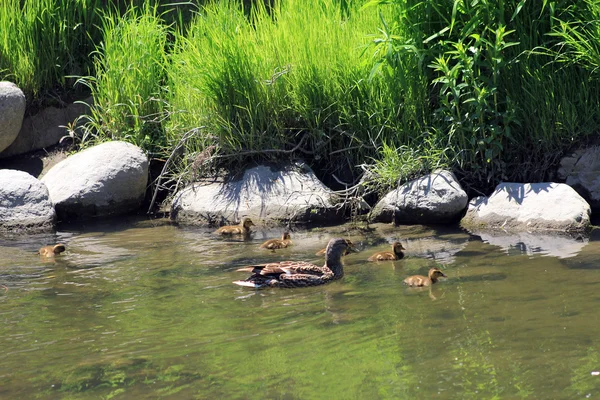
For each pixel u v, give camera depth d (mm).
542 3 12906
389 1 13250
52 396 6414
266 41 14312
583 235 11133
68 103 16719
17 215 13445
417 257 10438
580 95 12719
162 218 13953
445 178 12508
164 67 15852
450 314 7941
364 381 6461
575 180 12688
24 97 15898
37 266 10641
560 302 8102
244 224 12594
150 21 16719
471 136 12883
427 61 13352
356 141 13633
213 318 8180
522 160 13055
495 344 7074
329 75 13734
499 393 6137
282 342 7398
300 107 13742
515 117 12633
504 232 11648
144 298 8953
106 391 6469
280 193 13312
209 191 13805
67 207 13906
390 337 7395
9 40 16469
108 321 8164
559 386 6199
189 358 7094
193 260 10727
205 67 14016
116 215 14258
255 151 13734
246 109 13680
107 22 17281
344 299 8711
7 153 16297
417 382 6402
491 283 8930
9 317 8391
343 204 12914
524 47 12797
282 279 9312
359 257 10688
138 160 14352
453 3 13039
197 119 14289
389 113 13305
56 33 16875
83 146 15609
